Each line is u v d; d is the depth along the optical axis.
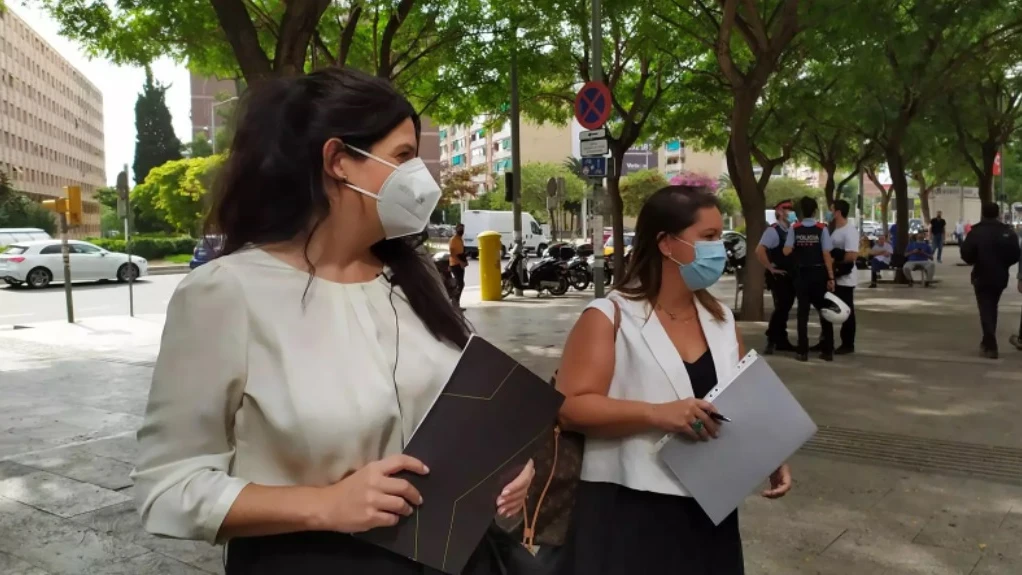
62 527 4.39
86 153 125.94
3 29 87.12
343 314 1.52
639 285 2.55
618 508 2.41
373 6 13.20
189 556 4.02
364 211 1.55
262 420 1.44
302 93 1.55
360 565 1.46
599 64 10.73
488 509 1.52
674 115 19.97
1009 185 53.88
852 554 3.98
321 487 1.40
